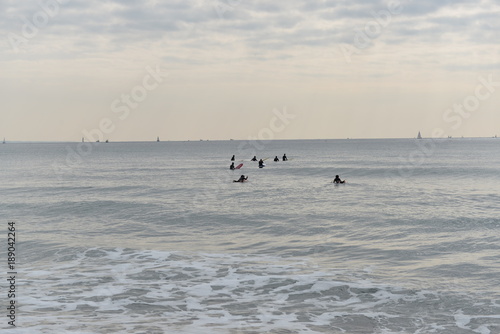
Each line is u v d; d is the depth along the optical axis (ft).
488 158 345.10
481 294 44.73
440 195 128.88
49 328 36.68
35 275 52.44
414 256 60.03
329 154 467.93
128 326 37.37
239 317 39.78
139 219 92.27
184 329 36.86
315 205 109.81
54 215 98.73
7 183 181.16
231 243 69.62
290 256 61.11
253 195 133.08
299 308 42.04
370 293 45.65
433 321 38.70
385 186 157.38
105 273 53.11
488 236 71.31
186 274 52.54
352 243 68.49
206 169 258.98
